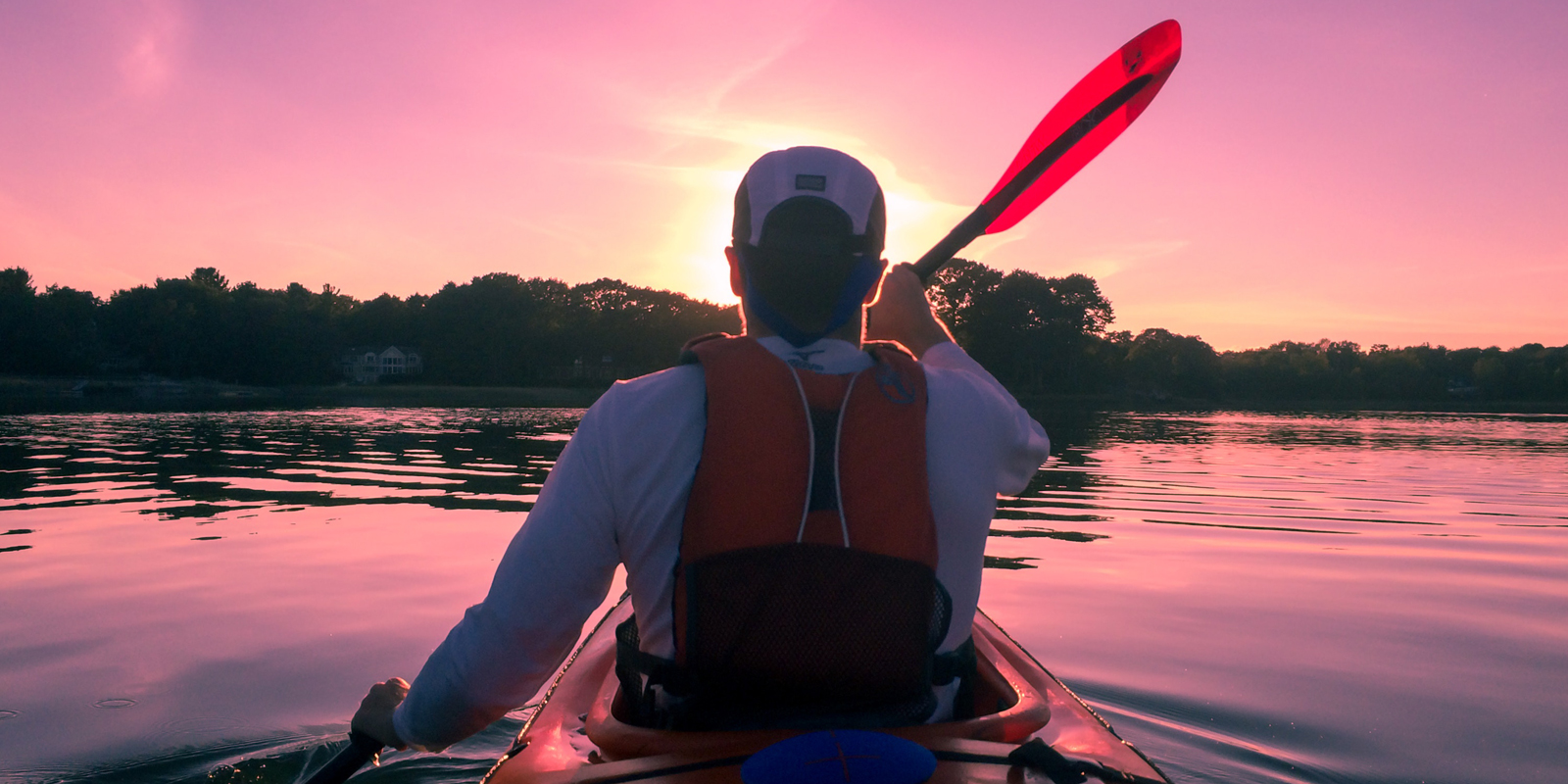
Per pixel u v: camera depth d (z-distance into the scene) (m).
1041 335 86.56
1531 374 104.69
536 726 1.31
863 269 1.01
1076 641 3.40
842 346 1.02
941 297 91.38
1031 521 6.56
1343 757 2.34
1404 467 12.01
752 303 1.03
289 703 2.71
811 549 0.89
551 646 0.98
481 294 104.69
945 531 0.98
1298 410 65.94
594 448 0.93
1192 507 7.45
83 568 4.57
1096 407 66.12
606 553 0.95
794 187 1.00
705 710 0.99
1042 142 1.77
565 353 102.12
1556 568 4.83
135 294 96.31
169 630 3.46
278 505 6.96
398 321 108.94
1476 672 3.03
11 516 6.28
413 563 4.73
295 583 4.26
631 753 1.00
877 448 0.93
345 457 11.80
